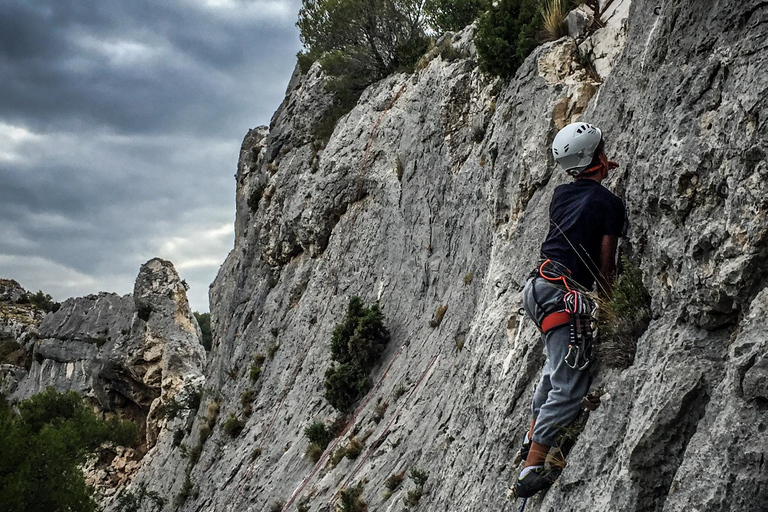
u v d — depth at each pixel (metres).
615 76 7.17
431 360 15.22
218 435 27.67
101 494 41.81
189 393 38.59
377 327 18.70
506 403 7.07
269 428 22.86
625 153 6.09
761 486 3.42
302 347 23.84
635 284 5.06
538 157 9.31
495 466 6.74
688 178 4.61
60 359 54.09
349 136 24.14
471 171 16.66
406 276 19.42
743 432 3.57
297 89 31.45
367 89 25.47
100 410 49.84
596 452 4.64
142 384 48.06
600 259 5.22
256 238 31.92
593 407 4.89
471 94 17.52
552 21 10.81
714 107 4.61
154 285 49.66
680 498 3.74
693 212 4.58
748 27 4.50
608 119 6.98
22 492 18.72
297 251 27.97
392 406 15.75
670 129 4.91
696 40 5.04
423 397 14.29
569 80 9.85
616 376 4.80
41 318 70.69
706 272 4.32
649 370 4.53
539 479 5.06
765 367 3.58
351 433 16.80
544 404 5.13
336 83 27.50
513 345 8.12
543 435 5.07
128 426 43.72
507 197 10.59
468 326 13.95
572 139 5.39
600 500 4.38
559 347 5.05
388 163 22.08
